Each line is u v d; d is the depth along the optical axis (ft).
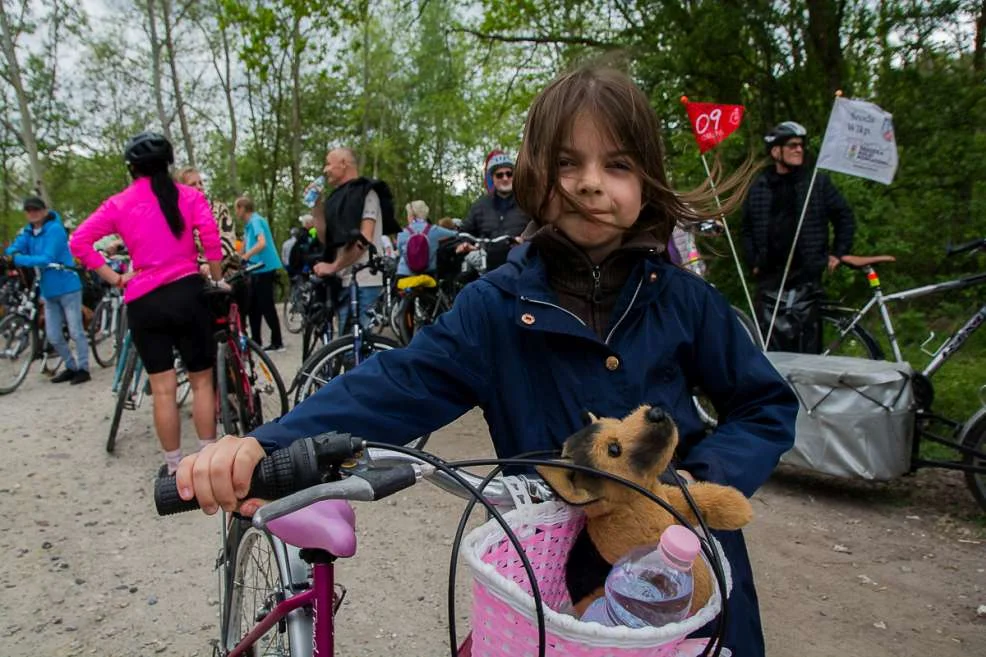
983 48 23.65
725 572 3.06
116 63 73.15
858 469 11.41
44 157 73.00
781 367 12.14
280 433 3.35
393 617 9.09
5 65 59.21
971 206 22.47
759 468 3.68
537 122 4.04
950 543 10.53
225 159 94.68
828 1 24.06
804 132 16.19
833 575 9.73
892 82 23.80
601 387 3.87
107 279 13.15
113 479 13.88
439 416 3.90
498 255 19.54
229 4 35.91
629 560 2.93
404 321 21.75
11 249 22.72
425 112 93.20
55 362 26.22
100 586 9.93
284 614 4.65
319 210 16.43
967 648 8.10
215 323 13.44
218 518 12.08
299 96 87.71
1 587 9.89
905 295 15.51
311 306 21.06
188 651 8.48
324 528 3.99
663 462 3.03
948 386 15.23
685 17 25.30
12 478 13.94
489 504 2.81
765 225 16.60
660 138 4.12
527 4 34.94
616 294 4.14
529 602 2.56
